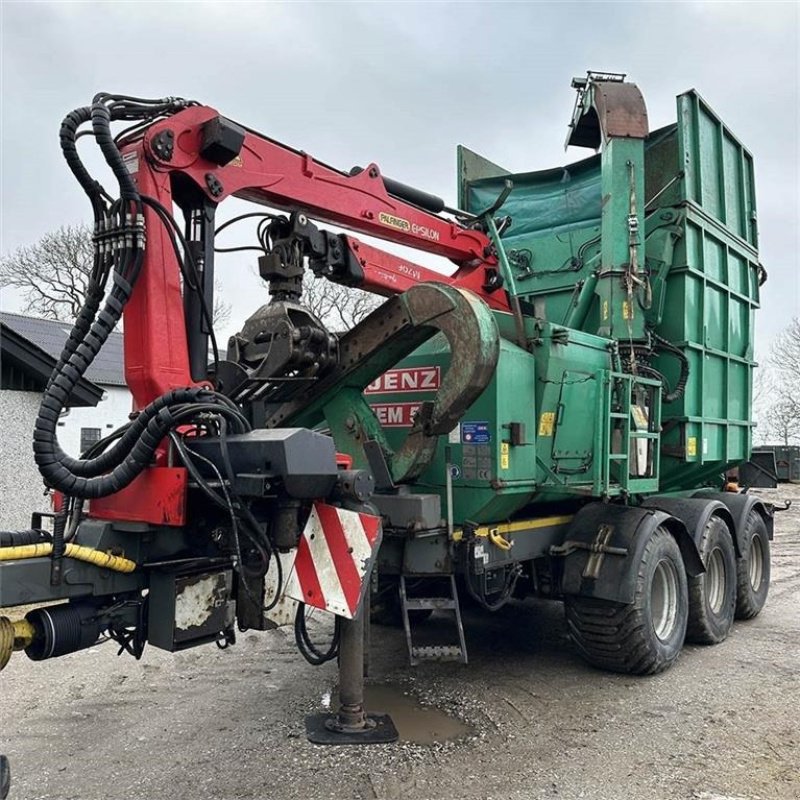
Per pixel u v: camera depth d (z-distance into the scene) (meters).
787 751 4.01
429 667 5.47
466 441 4.84
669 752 3.99
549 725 4.36
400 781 3.61
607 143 6.19
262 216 4.31
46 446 3.06
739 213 7.89
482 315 4.25
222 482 3.21
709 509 6.37
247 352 4.07
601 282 6.21
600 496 5.38
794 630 6.82
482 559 4.80
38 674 5.21
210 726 4.26
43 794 3.45
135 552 3.38
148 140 3.60
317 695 4.77
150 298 3.49
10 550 2.96
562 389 5.33
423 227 5.67
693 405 6.86
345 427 4.83
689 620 6.06
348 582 3.51
